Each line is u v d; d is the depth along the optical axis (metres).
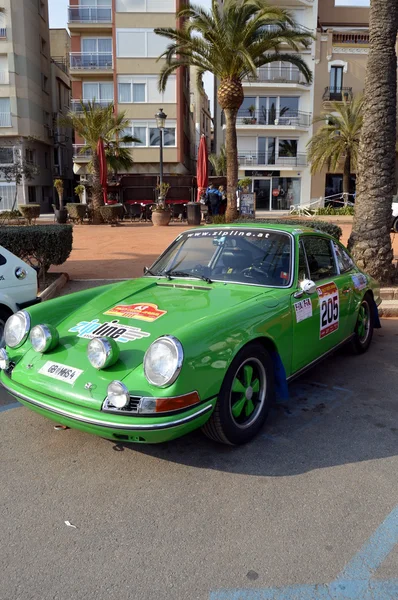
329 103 38.53
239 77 19.88
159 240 16.34
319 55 38.19
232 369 3.36
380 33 8.20
